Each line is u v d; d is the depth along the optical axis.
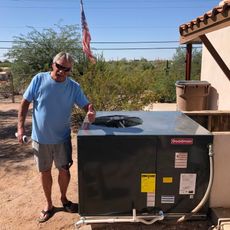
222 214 3.24
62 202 3.93
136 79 8.94
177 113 4.15
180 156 3.11
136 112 4.21
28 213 3.90
